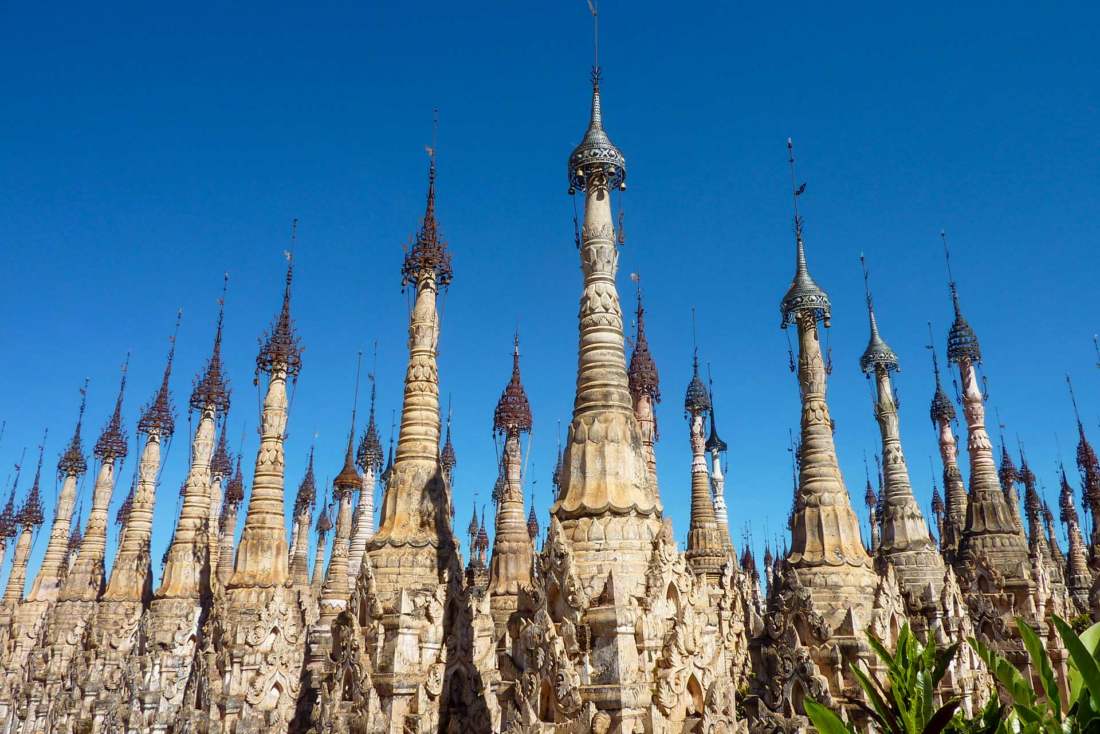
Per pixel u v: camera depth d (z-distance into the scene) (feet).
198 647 122.83
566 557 71.46
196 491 161.17
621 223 88.22
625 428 78.23
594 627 68.44
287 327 135.95
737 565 151.02
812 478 94.89
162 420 184.55
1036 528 195.62
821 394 99.71
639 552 72.59
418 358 106.83
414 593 88.69
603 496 74.54
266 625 114.62
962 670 93.35
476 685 88.07
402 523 96.22
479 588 126.41
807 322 102.32
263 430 130.93
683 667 68.33
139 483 179.32
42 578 214.69
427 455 101.55
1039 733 37.70
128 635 161.58
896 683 44.42
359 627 90.17
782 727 78.43
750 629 119.03
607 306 83.10
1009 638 112.98
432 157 120.06
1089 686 35.40
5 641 208.44
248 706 109.91
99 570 189.26
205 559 160.76
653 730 64.75
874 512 204.03
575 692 65.98
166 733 136.36
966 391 137.18
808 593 86.17
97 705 147.13
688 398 142.00
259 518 125.29
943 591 103.09
